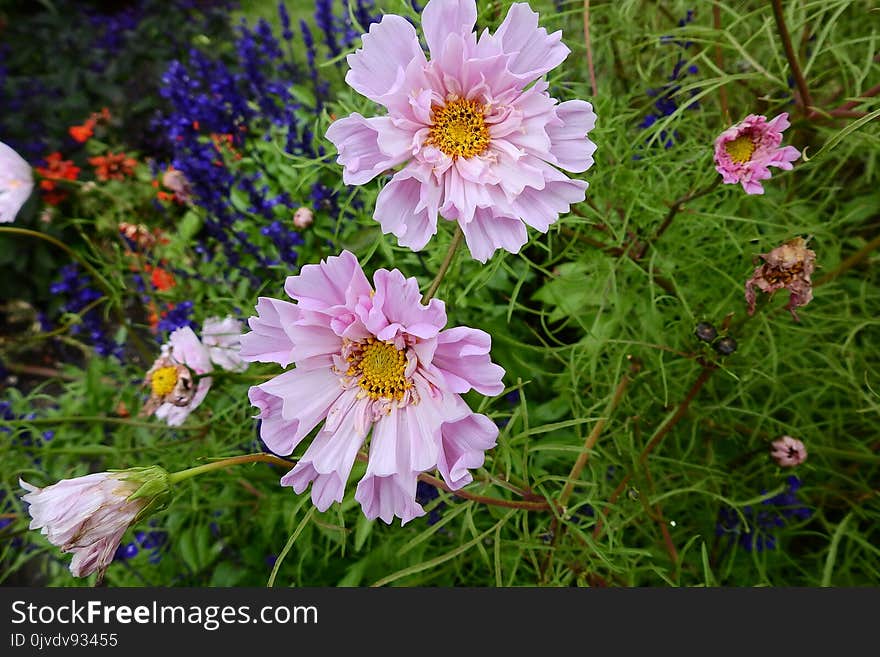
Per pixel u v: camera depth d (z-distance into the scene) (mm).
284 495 348
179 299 419
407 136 212
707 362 256
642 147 334
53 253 648
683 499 324
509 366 359
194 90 505
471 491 258
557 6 355
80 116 721
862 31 357
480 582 339
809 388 321
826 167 362
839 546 333
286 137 407
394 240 319
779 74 331
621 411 323
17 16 842
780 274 242
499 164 217
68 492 194
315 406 202
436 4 206
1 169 320
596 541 270
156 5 822
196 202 409
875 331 348
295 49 722
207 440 356
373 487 200
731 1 385
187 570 382
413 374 199
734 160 242
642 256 326
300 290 193
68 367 487
